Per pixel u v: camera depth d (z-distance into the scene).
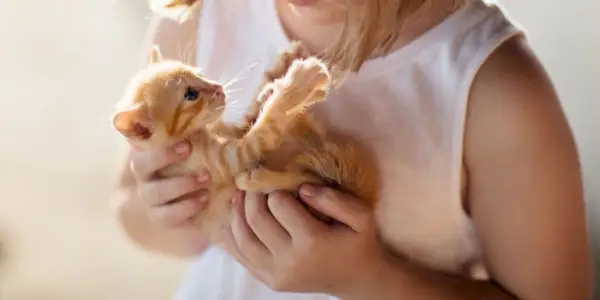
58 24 1.33
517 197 0.67
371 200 0.69
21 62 1.31
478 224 0.69
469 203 0.71
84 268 1.21
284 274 0.68
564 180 0.66
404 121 0.71
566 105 0.97
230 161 0.67
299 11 0.74
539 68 0.69
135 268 1.22
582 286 0.66
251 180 0.67
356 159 0.69
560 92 0.97
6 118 1.29
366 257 0.68
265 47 0.77
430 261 0.73
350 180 0.68
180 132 0.67
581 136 0.95
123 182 0.80
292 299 0.75
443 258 0.73
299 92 0.66
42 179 1.26
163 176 0.70
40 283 1.20
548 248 0.66
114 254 1.23
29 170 1.26
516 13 1.01
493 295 0.68
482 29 0.70
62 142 1.28
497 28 0.70
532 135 0.67
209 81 0.68
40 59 1.32
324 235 0.67
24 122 1.29
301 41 0.74
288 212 0.67
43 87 1.30
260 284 0.76
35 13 1.33
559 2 0.97
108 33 1.32
